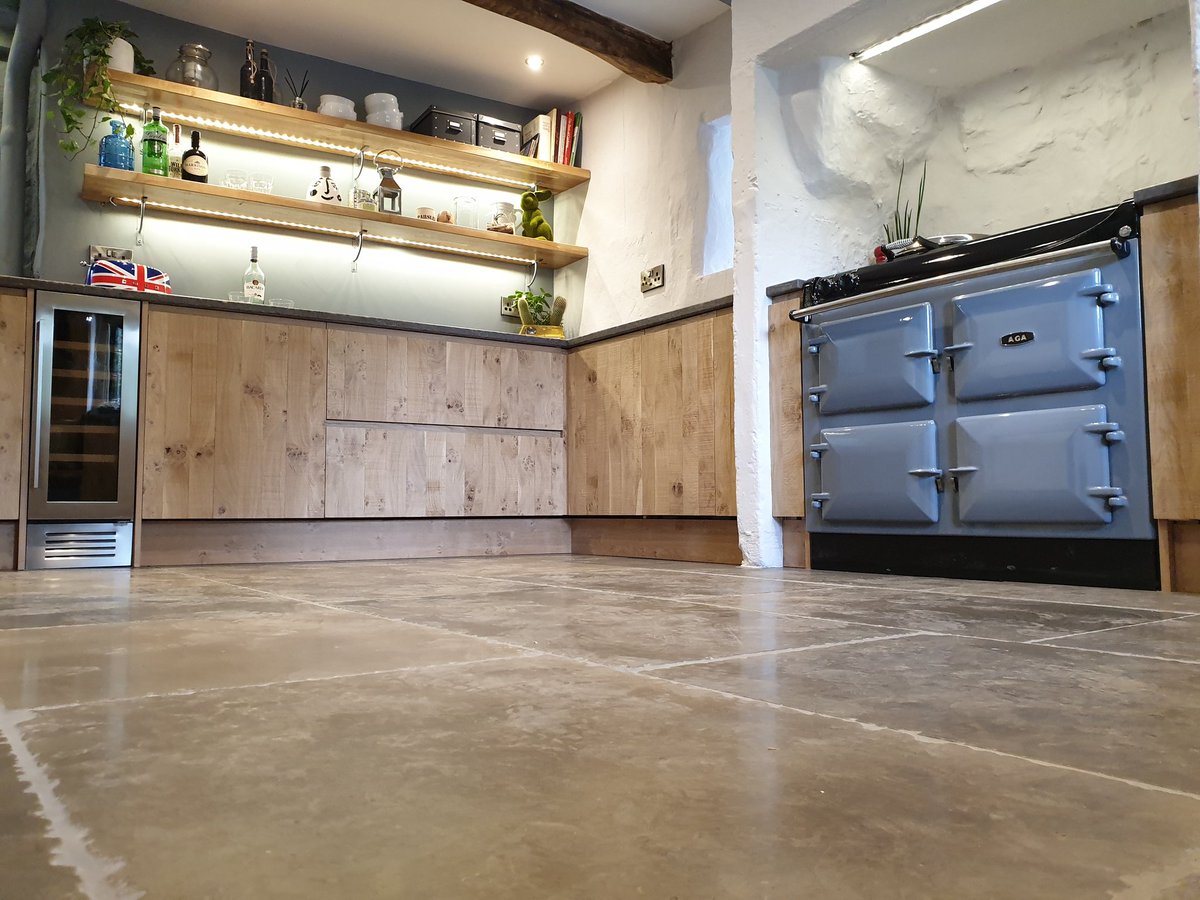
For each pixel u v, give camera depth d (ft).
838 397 8.64
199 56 12.29
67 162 11.90
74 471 9.70
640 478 11.48
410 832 1.56
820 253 10.30
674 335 11.00
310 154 13.67
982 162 10.87
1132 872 1.39
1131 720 2.44
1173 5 9.16
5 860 1.43
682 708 2.59
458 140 14.05
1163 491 6.32
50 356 9.57
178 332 10.25
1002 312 7.27
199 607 5.42
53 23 11.89
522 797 1.76
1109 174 9.70
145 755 2.07
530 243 14.42
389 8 12.64
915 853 1.47
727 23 12.60
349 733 2.29
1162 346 6.37
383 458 11.45
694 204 12.98
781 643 3.86
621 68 13.15
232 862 1.42
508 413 12.51
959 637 4.05
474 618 4.80
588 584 7.11
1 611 5.22
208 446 10.34
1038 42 9.95
